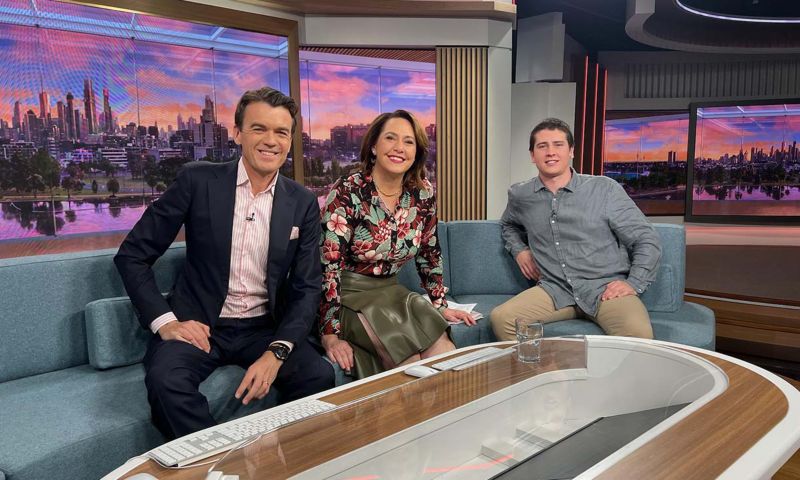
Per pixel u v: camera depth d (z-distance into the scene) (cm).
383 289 243
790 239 772
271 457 105
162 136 491
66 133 455
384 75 736
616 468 105
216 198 199
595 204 271
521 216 295
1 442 155
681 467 105
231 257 203
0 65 423
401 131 233
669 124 1094
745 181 1012
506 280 319
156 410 171
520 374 155
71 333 212
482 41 530
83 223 474
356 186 240
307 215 213
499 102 547
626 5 801
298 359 199
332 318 231
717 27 954
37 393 187
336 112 716
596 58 1080
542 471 106
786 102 964
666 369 160
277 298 215
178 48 482
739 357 349
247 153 197
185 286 207
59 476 154
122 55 464
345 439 113
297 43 510
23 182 445
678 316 272
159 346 190
